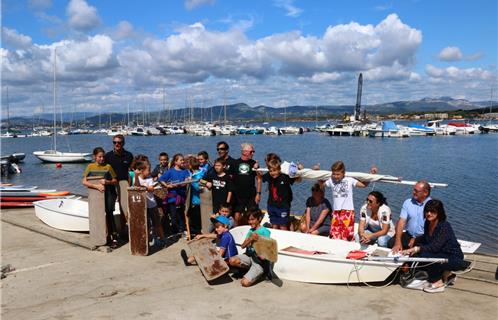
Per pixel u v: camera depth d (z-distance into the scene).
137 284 6.61
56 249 8.55
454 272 7.16
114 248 8.58
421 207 7.09
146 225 8.01
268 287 6.52
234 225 8.44
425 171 34.72
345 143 75.62
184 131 120.19
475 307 5.76
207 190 8.72
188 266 7.48
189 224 9.39
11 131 138.62
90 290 6.36
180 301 5.96
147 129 119.88
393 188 25.16
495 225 15.98
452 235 6.39
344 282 6.55
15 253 8.27
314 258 6.58
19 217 11.62
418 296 6.16
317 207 8.47
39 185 29.84
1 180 32.59
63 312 5.61
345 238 7.84
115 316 5.48
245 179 8.40
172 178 9.30
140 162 8.79
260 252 6.55
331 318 5.44
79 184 30.42
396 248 6.93
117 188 8.86
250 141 86.12
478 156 47.84
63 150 71.81
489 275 7.04
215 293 6.27
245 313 5.59
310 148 64.88
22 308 5.74
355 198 22.11
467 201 20.67
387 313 5.58
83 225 9.67
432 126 101.88
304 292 6.32
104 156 8.61
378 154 52.72
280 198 8.23
